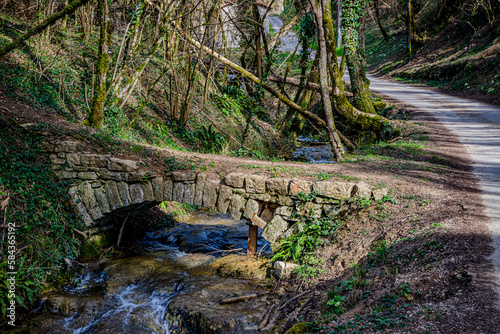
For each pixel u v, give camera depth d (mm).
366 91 17703
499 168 9602
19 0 14633
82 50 15250
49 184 8914
